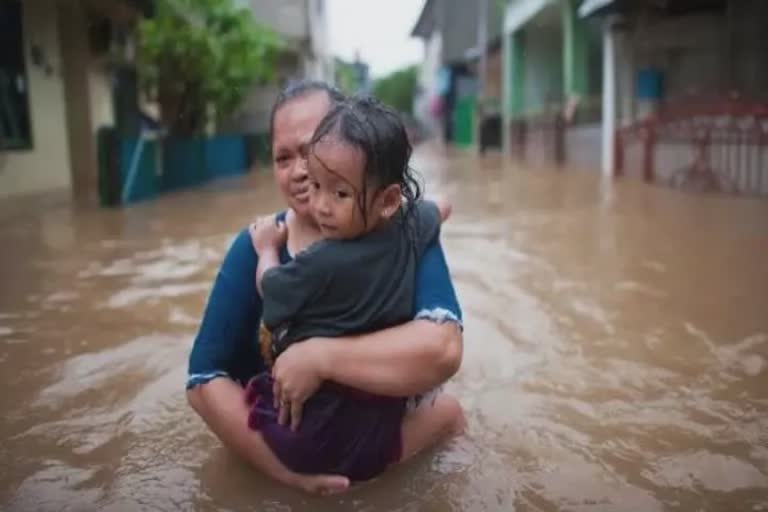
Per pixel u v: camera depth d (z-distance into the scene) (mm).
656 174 13367
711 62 14594
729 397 3275
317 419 2367
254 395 2512
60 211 10094
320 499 2438
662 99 15141
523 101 25922
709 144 11641
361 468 2484
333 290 2309
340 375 2297
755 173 10977
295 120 2438
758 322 4348
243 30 15273
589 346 3984
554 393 3344
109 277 5746
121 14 13867
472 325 4355
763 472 2613
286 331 2391
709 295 5000
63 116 12297
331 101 2475
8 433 2980
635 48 15125
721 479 2568
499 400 3262
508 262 6195
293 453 2430
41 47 11531
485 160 23688
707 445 2824
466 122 36344
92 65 13680
